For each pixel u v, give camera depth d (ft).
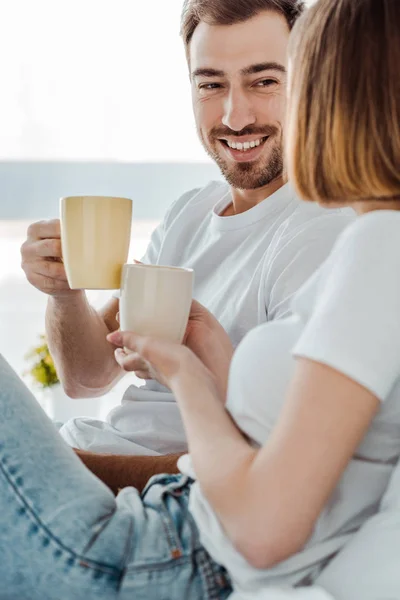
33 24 11.93
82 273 3.65
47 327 5.60
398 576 2.66
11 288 13.05
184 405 3.02
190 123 12.12
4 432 3.15
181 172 12.22
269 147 5.07
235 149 5.11
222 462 2.77
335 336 2.59
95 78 12.05
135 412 4.90
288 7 5.06
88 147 12.17
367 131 2.81
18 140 12.16
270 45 4.99
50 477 3.12
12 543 3.07
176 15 11.93
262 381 3.00
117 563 2.99
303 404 2.59
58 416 7.88
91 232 3.59
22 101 12.08
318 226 4.47
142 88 12.07
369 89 2.79
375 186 2.87
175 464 4.08
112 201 3.58
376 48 2.78
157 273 3.35
